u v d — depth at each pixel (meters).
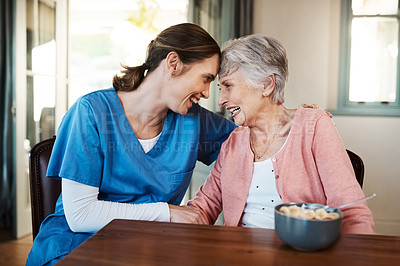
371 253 0.62
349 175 0.93
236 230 0.75
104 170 1.04
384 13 2.91
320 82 2.96
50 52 2.95
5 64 2.65
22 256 2.25
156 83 1.05
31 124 2.80
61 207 1.13
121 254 0.62
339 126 2.93
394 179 2.89
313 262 0.58
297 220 0.60
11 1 2.61
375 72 2.94
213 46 1.04
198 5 2.88
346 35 2.93
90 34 9.41
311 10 2.94
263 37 1.03
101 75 8.88
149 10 3.04
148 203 1.02
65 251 0.96
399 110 2.86
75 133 1.00
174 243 0.67
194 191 2.54
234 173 1.08
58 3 3.00
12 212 2.81
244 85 1.03
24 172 2.67
